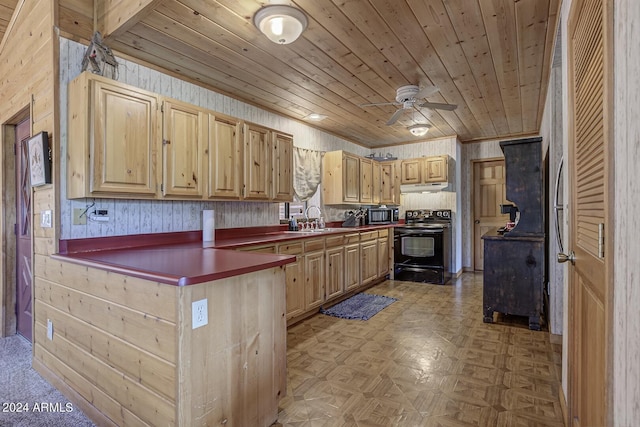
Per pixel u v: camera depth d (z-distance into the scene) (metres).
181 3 1.93
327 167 4.90
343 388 2.09
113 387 1.67
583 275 1.24
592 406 1.09
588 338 1.16
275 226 3.94
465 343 2.79
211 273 1.40
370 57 2.65
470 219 6.00
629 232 0.65
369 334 3.02
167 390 1.38
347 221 5.20
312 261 3.55
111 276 1.68
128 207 2.56
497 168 5.85
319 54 2.59
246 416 1.61
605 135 0.80
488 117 4.39
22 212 2.89
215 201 3.19
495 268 3.25
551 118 2.78
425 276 5.16
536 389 2.06
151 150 2.39
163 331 1.40
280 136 3.65
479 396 1.99
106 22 2.26
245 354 1.61
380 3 1.96
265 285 1.74
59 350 2.11
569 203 1.58
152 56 2.60
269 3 1.93
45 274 2.28
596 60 0.98
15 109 2.72
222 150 2.93
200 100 3.13
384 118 4.42
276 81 3.13
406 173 5.73
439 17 2.12
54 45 2.18
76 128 2.12
